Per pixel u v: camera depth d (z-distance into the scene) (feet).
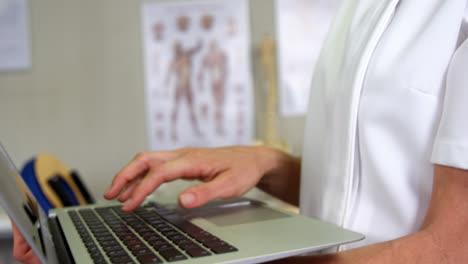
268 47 7.62
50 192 2.98
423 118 1.29
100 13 7.79
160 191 4.14
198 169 1.57
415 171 1.34
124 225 1.37
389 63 1.37
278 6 7.69
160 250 1.00
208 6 7.79
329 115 1.63
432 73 1.28
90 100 7.84
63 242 1.19
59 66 7.78
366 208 1.46
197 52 7.84
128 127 7.90
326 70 1.76
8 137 7.82
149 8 7.82
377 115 1.36
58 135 7.86
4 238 6.09
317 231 1.10
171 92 7.89
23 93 7.79
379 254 1.04
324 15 7.68
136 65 7.87
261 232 1.11
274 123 7.66
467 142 1.06
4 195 0.97
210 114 7.88
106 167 7.91
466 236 1.01
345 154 1.46
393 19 1.45
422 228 1.14
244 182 1.62
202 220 1.36
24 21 7.67
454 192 1.07
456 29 1.29
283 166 1.93
